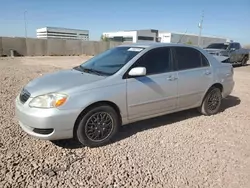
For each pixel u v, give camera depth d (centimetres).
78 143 398
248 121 525
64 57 2750
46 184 291
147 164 343
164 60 459
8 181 292
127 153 371
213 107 555
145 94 425
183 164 346
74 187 288
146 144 402
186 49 499
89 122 377
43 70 1292
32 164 330
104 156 361
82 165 335
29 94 367
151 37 6750
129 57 432
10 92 707
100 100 375
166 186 297
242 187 300
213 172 329
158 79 440
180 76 473
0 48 2658
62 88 363
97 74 415
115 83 392
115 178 308
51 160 343
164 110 465
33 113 346
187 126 485
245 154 380
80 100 359
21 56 2748
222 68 557
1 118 489
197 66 510
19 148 372
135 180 306
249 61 2238
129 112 414
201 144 409
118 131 451
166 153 375
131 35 7056
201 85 513
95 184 295
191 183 305
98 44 3325
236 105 649
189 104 506
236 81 1066
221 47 1708
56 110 346
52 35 6819
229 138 437
